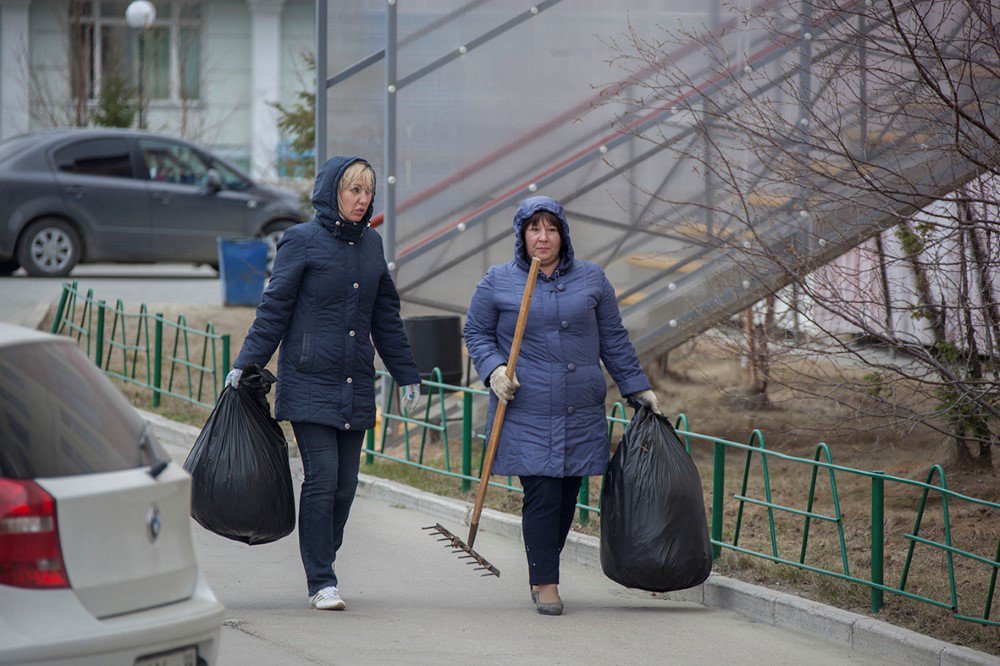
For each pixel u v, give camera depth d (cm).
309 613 1369
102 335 2930
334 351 1383
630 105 2355
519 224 1419
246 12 6850
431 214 2433
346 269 1388
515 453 1407
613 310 1456
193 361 3083
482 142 2420
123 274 4534
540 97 2408
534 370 1409
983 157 1650
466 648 1259
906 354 1748
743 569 1577
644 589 1423
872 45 1814
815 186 1728
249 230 4250
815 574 1534
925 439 2316
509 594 1511
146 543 873
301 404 1375
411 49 2408
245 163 6900
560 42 2394
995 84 1717
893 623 1352
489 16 2408
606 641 1313
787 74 1889
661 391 2891
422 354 2402
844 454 2286
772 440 2414
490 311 1446
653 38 2344
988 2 1591
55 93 6341
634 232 2356
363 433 1438
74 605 814
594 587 1585
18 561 796
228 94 6869
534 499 1416
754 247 1938
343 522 1461
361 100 2455
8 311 3316
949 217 1616
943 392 1800
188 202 4175
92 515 831
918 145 1839
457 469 2195
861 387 1795
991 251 1664
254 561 1617
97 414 895
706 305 2205
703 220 2297
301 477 2166
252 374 1375
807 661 1276
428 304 2447
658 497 1399
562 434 1402
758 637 1366
